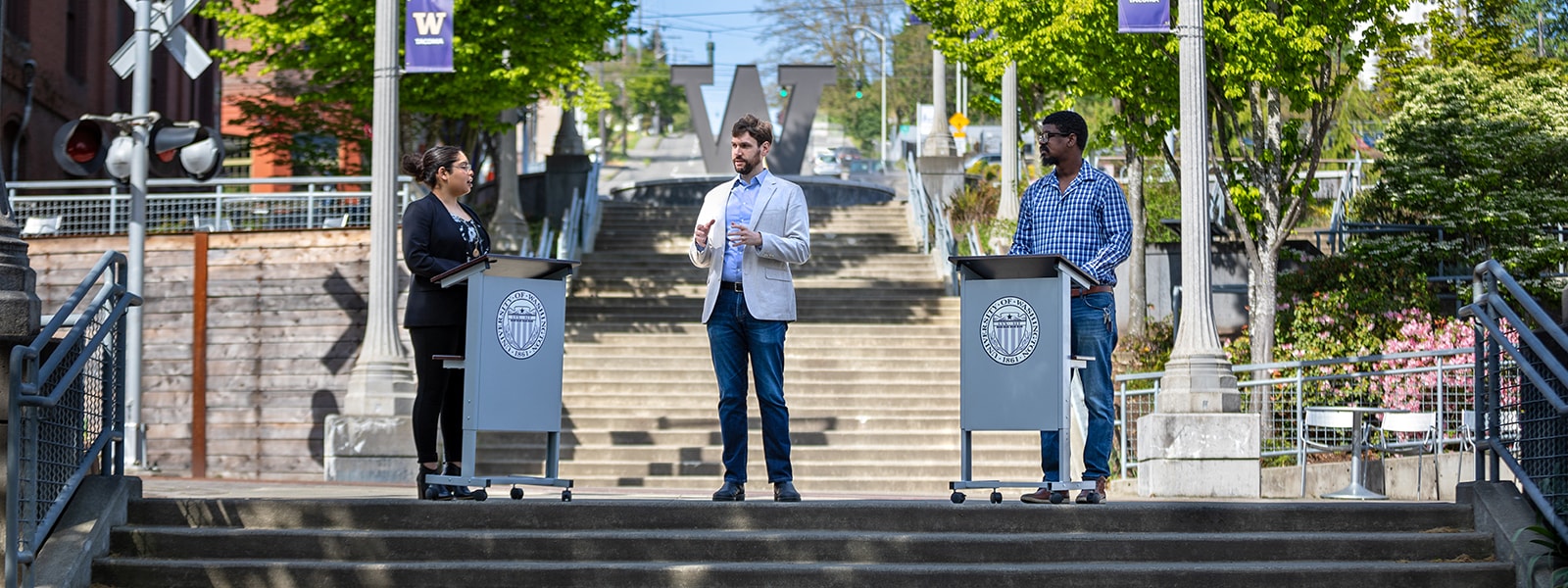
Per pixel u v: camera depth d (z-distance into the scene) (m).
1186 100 14.36
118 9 29.62
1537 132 21.22
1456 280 20.09
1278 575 7.07
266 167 38.66
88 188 24.45
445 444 8.38
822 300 22.78
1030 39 18.25
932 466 16.92
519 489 8.02
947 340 20.77
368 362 16.67
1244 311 21.50
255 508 7.70
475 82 23.83
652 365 19.75
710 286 7.97
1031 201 8.23
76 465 7.77
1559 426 7.38
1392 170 21.45
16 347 6.82
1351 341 18.53
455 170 8.41
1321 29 16.80
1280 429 15.13
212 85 35.62
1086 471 7.92
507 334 7.84
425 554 7.37
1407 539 7.46
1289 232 18.23
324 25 23.45
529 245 24.84
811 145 90.00
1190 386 13.97
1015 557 7.30
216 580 7.23
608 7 24.70
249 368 19.81
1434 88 22.09
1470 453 13.84
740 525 7.53
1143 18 14.58
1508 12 26.97
